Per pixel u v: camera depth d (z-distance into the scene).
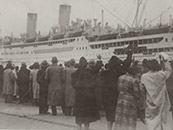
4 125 7.50
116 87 6.31
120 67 6.25
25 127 7.27
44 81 9.23
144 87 5.77
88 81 6.53
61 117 8.73
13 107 10.72
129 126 5.58
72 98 8.88
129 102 5.59
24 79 11.50
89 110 6.57
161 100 5.68
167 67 5.84
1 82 13.08
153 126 5.62
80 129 6.71
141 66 7.43
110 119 6.47
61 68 9.08
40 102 9.30
